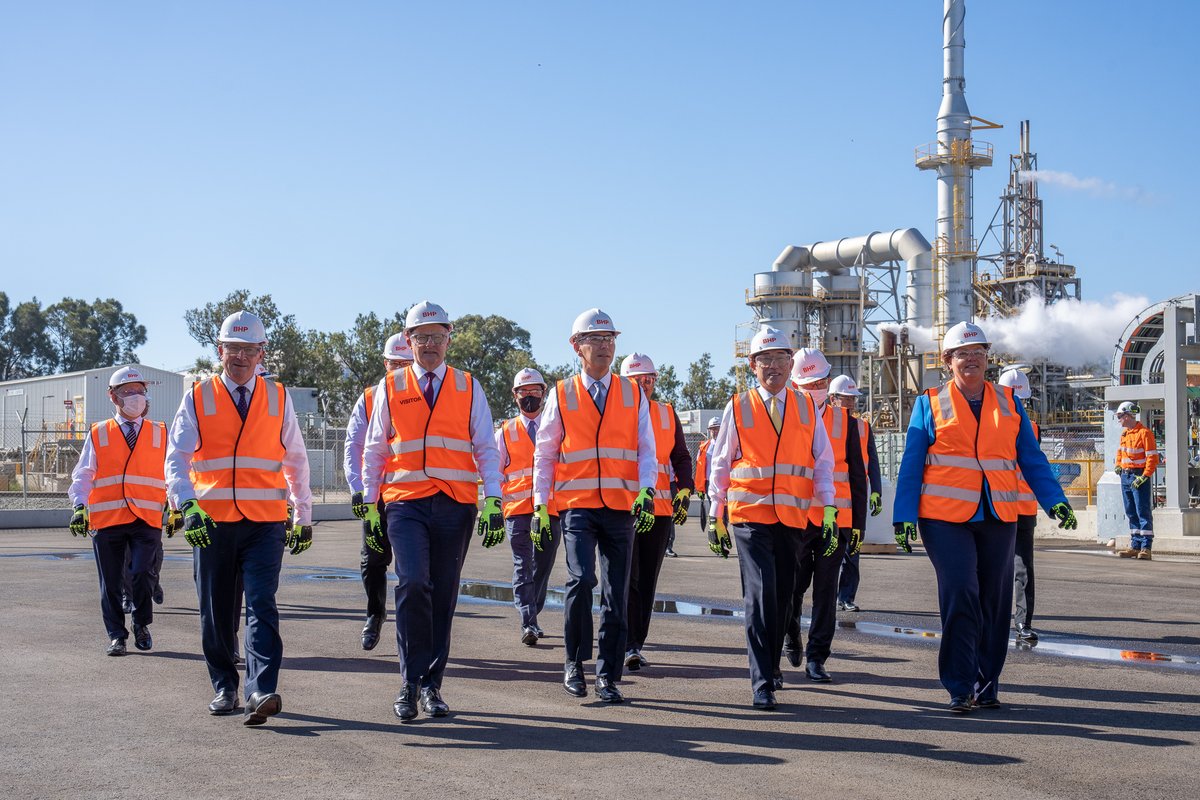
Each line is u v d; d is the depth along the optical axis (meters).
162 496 9.20
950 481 6.93
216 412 6.66
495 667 8.35
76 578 14.52
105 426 9.08
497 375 79.50
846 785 5.14
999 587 6.96
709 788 5.09
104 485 8.91
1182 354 21.00
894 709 6.87
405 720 6.48
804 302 59.22
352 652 8.94
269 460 6.75
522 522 9.52
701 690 7.46
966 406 6.98
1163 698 7.20
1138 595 13.03
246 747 5.86
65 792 5.04
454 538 6.79
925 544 7.00
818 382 9.01
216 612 6.68
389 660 8.58
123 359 128.00
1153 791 5.07
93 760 5.59
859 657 8.84
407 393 6.84
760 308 59.50
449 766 5.47
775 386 7.20
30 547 20.72
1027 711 6.80
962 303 56.47
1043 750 5.82
